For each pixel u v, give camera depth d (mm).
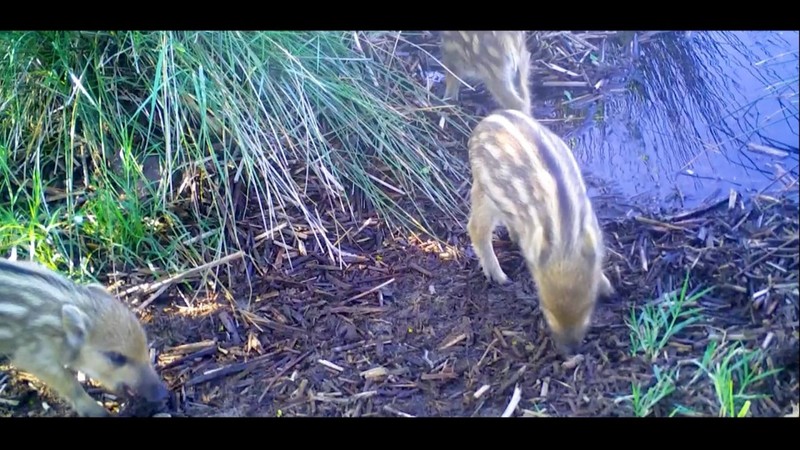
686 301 1104
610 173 1327
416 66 1494
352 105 1398
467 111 1453
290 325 1169
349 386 1076
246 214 1316
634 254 1185
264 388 1085
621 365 1044
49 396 1115
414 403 1045
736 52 1486
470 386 1055
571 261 1041
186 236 1289
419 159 1369
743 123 1380
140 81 1401
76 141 1364
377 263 1252
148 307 1208
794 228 1180
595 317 1106
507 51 1386
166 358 1135
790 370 1007
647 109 1429
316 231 1297
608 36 1537
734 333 1055
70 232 1281
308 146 1330
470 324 1132
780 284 1100
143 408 1078
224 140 1325
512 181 1132
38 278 1083
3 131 1370
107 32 1382
